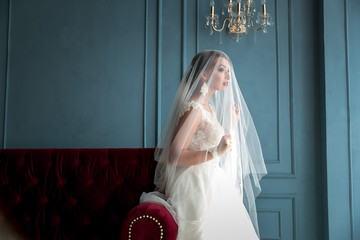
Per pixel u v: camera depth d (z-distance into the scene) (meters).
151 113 2.80
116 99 2.81
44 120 2.79
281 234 2.72
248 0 2.69
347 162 2.63
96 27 2.84
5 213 2.19
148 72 2.82
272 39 2.83
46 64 2.82
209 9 2.83
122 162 2.27
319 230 2.71
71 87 2.81
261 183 2.75
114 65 2.83
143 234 1.63
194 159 1.73
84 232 2.18
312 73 2.81
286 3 2.84
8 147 2.76
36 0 2.85
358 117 2.68
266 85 2.81
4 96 2.79
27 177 2.24
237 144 2.00
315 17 2.84
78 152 2.30
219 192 1.84
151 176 2.23
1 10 2.85
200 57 1.95
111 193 2.22
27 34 2.83
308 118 2.79
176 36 2.83
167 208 1.75
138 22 2.84
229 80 2.00
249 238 1.82
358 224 2.60
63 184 2.23
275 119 2.79
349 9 2.75
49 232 2.17
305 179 2.75
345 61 2.70
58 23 2.85
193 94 1.92
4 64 2.82
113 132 2.79
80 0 2.86
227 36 2.82
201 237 1.70
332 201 2.61
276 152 2.78
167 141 1.94
